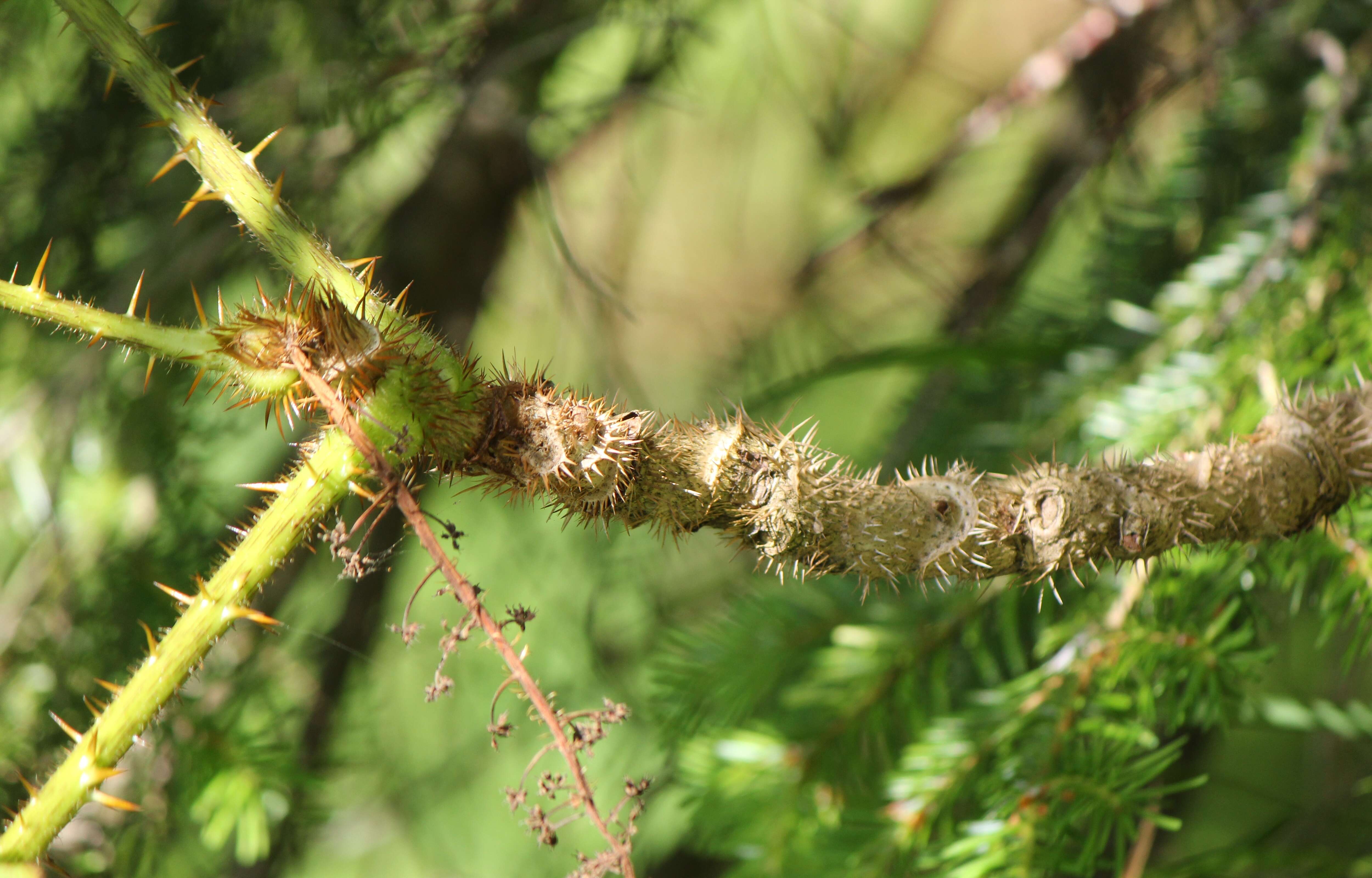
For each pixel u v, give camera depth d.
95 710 0.89
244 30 1.28
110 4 0.86
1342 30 1.24
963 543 0.88
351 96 1.26
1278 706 1.12
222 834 1.14
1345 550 1.01
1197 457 0.90
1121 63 1.49
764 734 1.08
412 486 0.86
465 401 0.86
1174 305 1.17
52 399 1.32
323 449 0.86
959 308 1.53
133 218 1.34
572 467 0.86
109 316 0.85
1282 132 1.28
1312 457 0.90
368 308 0.86
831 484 0.88
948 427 1.34
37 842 0.85
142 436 1.33
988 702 1.04
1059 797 0.99
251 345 0.85
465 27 1.30
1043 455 1.15
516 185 1.54
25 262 1.32
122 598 1.27
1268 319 1.09
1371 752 1.34
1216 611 1.03
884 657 1.09
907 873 1.01
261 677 1.33
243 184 0.86
